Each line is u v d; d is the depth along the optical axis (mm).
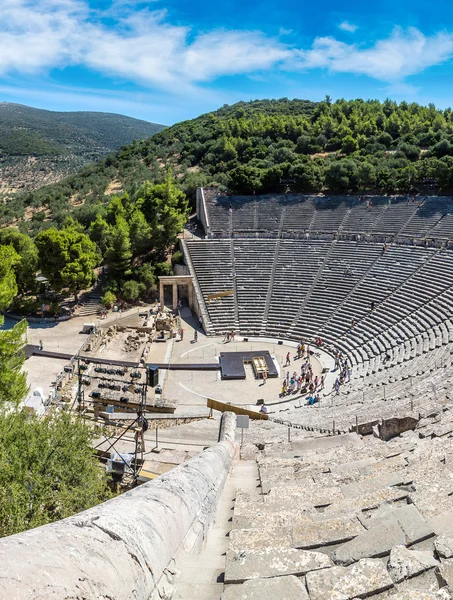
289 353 48125
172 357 49156
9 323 56750
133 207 76688
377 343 46812
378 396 28875
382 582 4203
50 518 14680
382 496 7031
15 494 13742
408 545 5152
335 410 28562
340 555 4965
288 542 5473
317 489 8414
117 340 52281
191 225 78750
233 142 112375
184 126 156250
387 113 130500
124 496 5719
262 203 75500
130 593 3539
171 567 4824
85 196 118688
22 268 59438
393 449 11805
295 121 119312
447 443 9852
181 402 39625
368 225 66812
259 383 43781
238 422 20578
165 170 116375
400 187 76625
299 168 79562
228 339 53844
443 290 49781
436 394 20750
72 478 16281
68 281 57375
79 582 2967
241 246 67312
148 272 65625
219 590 4586
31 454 15555
